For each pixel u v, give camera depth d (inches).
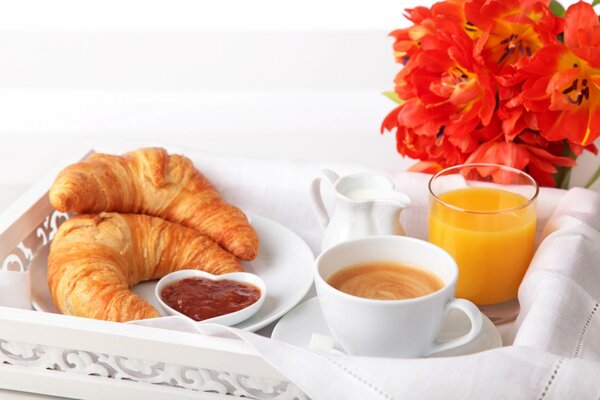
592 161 54.7
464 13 49.6
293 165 52.6
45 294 48.0
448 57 49.3
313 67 76.6
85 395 44.9
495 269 46.8
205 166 53.3
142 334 43.4
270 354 42.0
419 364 41.1
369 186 48.8
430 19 50.4
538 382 40.5
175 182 51.2
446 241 47.0
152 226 49.5
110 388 44.5
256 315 46.8
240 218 50.3
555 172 50.1
